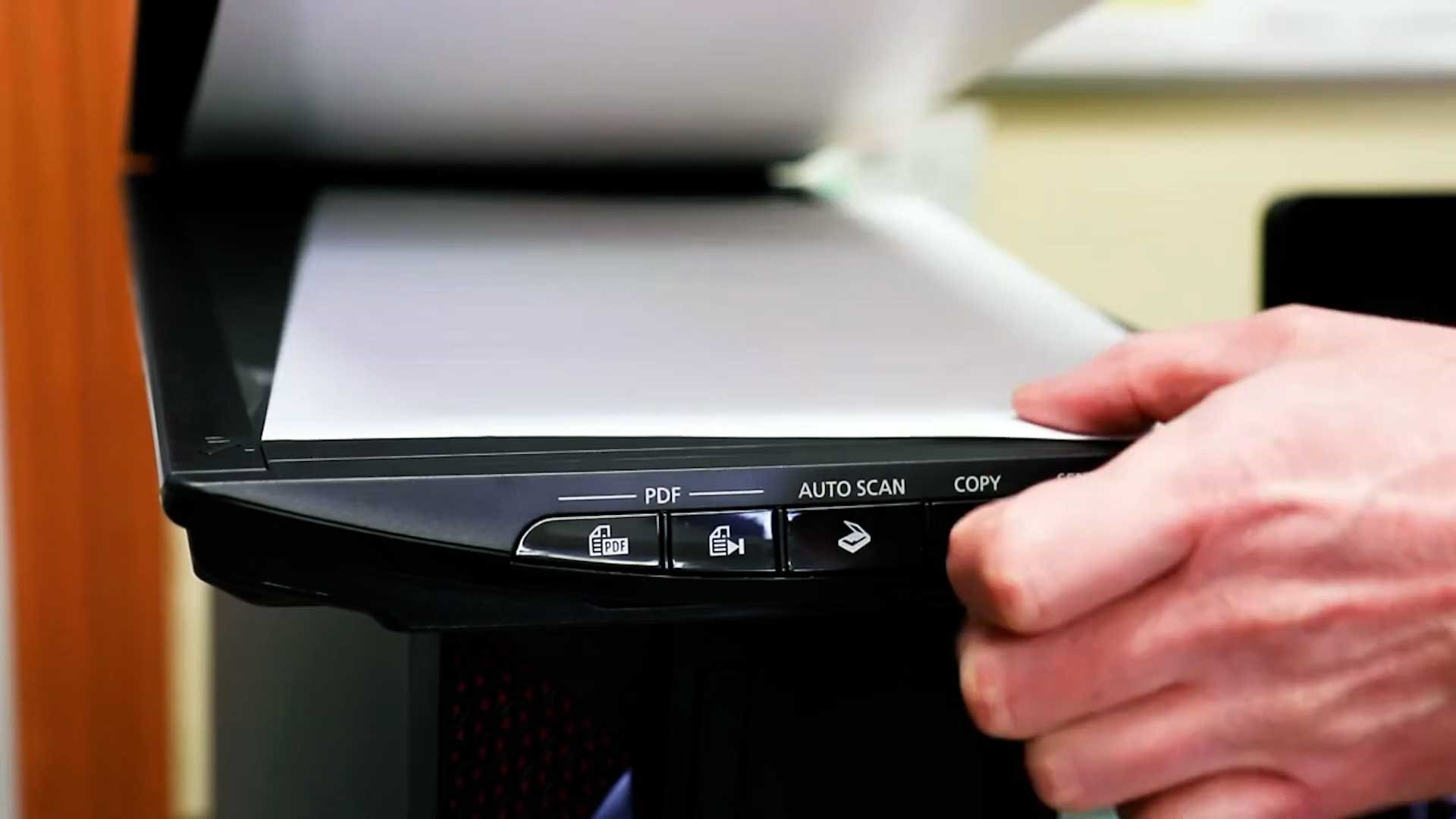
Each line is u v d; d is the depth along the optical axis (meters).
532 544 0.26
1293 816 0.28
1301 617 0.26
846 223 0.54
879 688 0.32
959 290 0.44
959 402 0.33
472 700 0.31
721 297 0.41
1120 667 0.27
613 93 0.48
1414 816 0.36
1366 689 0.27
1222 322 0.33
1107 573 0.26
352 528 0.25
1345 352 0.30
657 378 0.33
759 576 0.27
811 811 0.32
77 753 0.75
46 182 0.69
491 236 0.47
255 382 0.30
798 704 0.32
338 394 0.30
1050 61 0.92
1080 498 0.26
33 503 0.71
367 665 0.31
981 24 0.42
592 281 0.42
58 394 0.71
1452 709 0.27
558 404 0.30
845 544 0.28
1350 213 0.52
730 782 0.32
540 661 0.31
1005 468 0.29
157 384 0.30
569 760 0.32
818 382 0.33
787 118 0.54
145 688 0.77
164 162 0.57
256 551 0.25
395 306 0.37
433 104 0.48
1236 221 1.01
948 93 0.53
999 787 0.34
